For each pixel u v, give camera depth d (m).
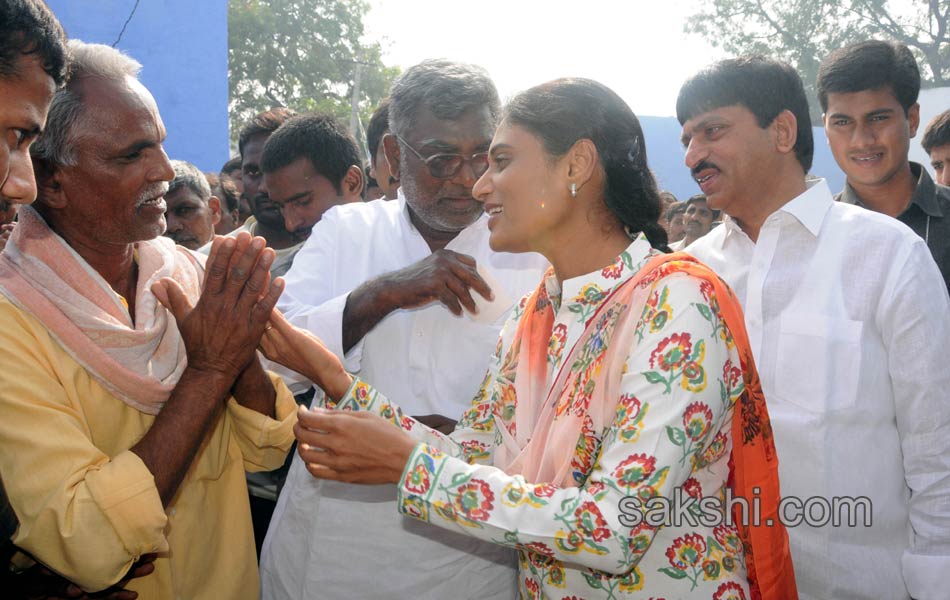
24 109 1.23
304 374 1.70
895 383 1.96
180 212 3.71
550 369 1.58
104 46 1.55
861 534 1.99
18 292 1.44
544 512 1.31
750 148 2.09
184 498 1.65
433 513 1.36
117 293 1.66
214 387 1.51
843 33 22.00
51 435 1.39
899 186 2.74
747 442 1.47
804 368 2.02
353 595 1.97
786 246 2.12
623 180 1.48
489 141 1.91
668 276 1.39
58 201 1.53
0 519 1.44
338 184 2.89
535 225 1.49
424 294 1.87
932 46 21.03
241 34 24.81
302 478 2.04
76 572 1.40
